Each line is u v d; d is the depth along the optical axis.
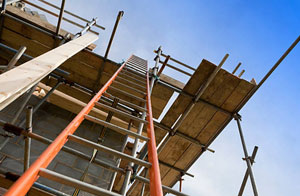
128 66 5.05
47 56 2.30
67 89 5.66
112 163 4.74
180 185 5.83
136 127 5.58
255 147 4.16
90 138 5.21
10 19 4.73
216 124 5.18
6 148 4.09
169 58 5.81
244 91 4.70
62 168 4.29
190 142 5.41
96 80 5.24
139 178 2.83
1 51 5.14
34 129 4.71
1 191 2.35
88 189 1.13
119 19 4.47
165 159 5.80
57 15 5.91
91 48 4.88
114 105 3.56
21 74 1.72
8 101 1.65
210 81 4.53
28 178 0.96
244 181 4.11
